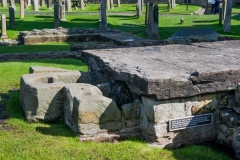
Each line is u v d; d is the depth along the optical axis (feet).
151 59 19.94
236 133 15.16
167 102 15.38
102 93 18.29
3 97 22.54
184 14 83.76
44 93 17.57
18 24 64.59
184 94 15.39
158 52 22.62
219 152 15.46
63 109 17.90
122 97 17.69
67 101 16.81
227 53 21.39
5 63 33.17
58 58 39.40
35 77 19.44
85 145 14.92
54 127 16.94
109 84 18.74
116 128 15.85
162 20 70.69
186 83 15.33
